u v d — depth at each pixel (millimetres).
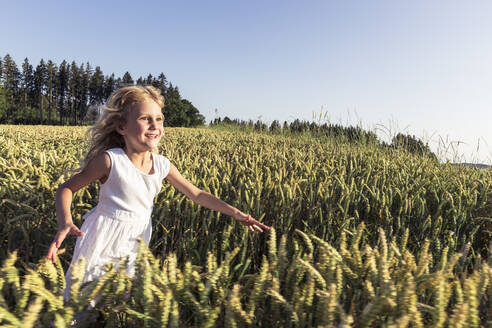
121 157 1755
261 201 2555
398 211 2650
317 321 1030
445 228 2646
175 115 73938
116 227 1724
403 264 1251
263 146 7031
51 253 1396
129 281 1182
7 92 98625
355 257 1283
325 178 3139
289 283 1215
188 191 1984
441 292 1021
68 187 1683
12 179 2465
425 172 3998
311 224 2496
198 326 1026
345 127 7898
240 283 1675
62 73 105938
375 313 936
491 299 1109
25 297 995
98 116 1878
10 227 2131
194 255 1957
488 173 4359
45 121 102688
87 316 1106
